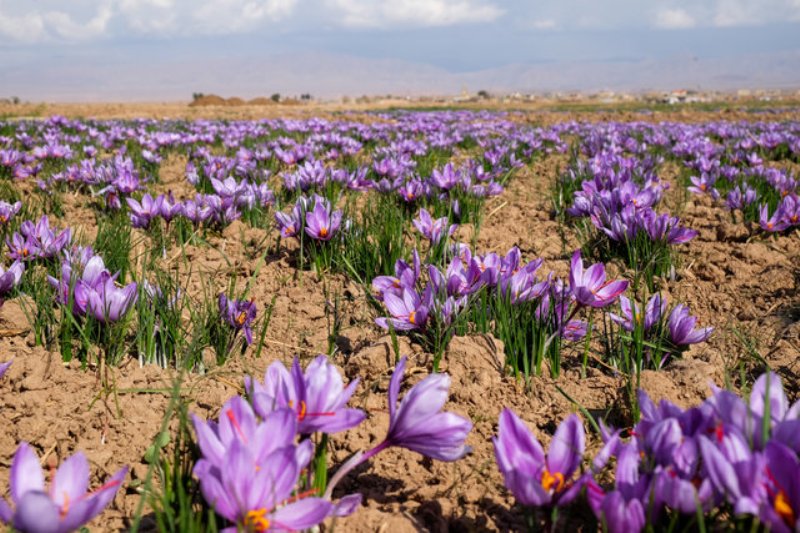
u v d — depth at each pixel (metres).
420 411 1.86
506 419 1.78
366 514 2.11
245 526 1.57
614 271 4.59
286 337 3.56
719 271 4.61
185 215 5.36
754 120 28.53
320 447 1.89
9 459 2.51
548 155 12.62
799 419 1.64
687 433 1.80
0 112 34.91
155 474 2.37
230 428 1.70
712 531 1.77
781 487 1.51
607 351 3.24
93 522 2.15
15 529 1.49
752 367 3.20
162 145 12.45
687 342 3.04
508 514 2.16
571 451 1.77
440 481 2.35
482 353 3.13
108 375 3.03
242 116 31.94
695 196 7.72
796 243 5.33
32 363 3.04
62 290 3.12
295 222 4.52
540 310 3.04
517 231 5.98
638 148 11.84
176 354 3.17
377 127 17.59
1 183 7.50
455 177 6.31
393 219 4.86
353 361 3.12
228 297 3.68
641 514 1.56
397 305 3.12
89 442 2.58
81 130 17.20
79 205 6.85
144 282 3.27
